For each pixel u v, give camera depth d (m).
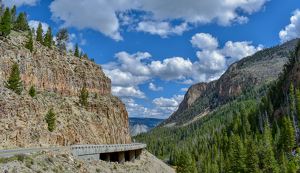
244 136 110.44
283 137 78.94
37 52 64.06
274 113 117.25
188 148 177.25
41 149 37.50
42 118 49.94
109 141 73.69
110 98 98.50
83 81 84.62
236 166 71.94
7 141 36.62
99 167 46.16
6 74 47.69
